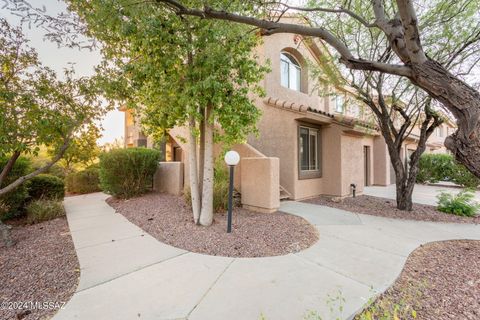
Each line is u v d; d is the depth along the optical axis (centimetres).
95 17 370
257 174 727
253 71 540
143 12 368
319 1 628
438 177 1481
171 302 282
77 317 256
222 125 549
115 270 359
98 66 510
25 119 435
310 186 944
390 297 298
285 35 1055
